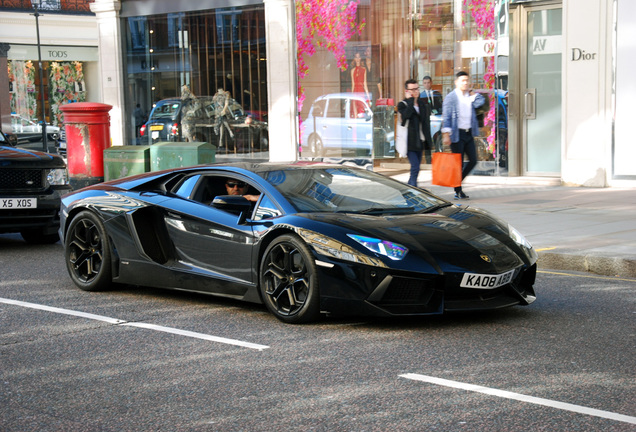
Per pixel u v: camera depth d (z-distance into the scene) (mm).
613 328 5602
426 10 15688
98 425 3895
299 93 17219
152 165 13164
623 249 8117
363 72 16531
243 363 4867
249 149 18078
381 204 6254
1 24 32750
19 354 5180
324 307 5602
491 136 14898
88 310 6422
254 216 6129
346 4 16516
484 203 12234
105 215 6980
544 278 7551
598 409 3949
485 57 14984
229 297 6242
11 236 11188
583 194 12922
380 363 4801
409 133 12828
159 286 6715
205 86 18688
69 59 35031
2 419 4008
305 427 3785
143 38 19562
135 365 4879
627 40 13305
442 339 5324
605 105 13562
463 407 4004
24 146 29281
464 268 5426
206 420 3916
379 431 3713
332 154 17047
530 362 4773
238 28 18016
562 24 13898
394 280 5387
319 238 5586
